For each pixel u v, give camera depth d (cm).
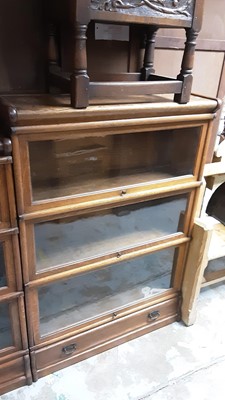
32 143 100
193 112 116
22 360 125
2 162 89
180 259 150
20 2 110
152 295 152
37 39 117
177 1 96
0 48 112
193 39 104
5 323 122
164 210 142
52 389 129
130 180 125
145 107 104
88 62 129
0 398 125
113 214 135
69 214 111
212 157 172
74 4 85
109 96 106
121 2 89
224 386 134
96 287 150
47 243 118
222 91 167
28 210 101
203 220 144
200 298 180
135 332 152
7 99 103
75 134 100
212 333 158
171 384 133
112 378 135
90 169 125
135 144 133
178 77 109
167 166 137
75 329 133
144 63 135
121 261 131
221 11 148
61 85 110
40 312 130
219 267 183
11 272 107
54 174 116
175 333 157
